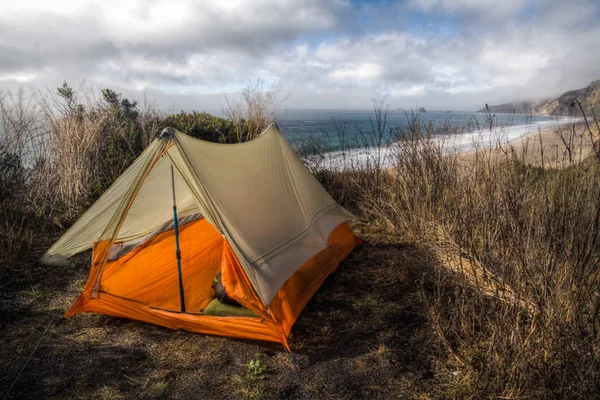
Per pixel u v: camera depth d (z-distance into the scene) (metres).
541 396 2.58
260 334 3.55
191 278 4.67
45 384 3.01
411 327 3.76
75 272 5.02
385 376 3.11
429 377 3.07
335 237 5.24
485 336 3.20
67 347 3.50
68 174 6.48
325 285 4.63
